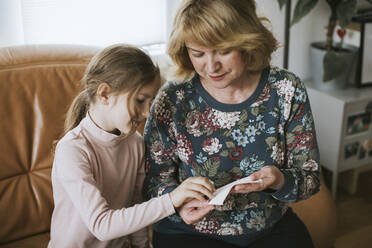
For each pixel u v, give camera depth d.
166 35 2.11
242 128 1.17
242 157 1.19
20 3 1.79
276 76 1.17
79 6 1.89
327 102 2.15
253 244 1.23
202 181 1.03
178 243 1.22
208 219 1.20
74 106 1.17
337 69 2.08
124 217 1.00
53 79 1.43
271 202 1.21
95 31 1.95
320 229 1.54
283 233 1.24
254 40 1.00
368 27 2.14
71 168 1.05
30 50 1.47
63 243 1.15
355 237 2.04
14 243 1.39
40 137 1.41
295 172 1.18
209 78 1.08
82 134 1.10
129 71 1.01
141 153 1.24
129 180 1.22
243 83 1.15
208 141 1.19
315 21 2.32
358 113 2.13
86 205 1.02
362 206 2.26
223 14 0.97
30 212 1.40
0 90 1.36
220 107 1.16
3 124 1.36
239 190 1.06
